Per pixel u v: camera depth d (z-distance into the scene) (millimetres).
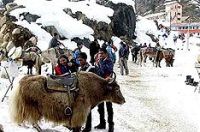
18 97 7895
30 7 29188
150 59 35750
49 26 28219
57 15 30781
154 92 16812
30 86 7902
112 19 43031
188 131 10695
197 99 15305
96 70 9336
